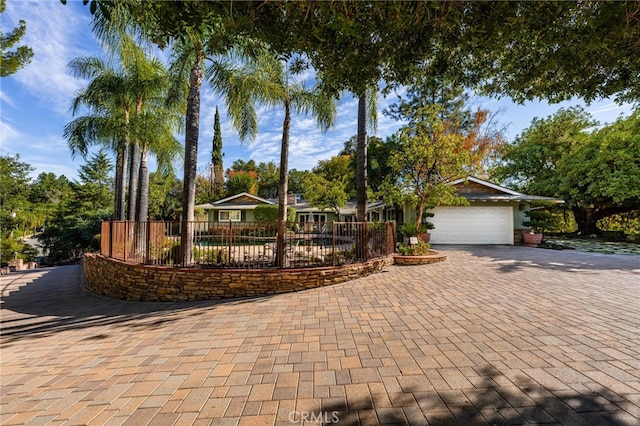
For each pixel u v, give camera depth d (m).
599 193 15.31
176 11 2.08
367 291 5.81
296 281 6.36
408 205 14.16
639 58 2.41
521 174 20.23
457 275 6.91
